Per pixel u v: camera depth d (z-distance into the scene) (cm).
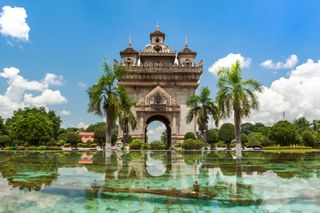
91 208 841
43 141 6806
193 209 830
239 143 2920
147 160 2525
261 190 1072
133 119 4959
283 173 1533
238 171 1633
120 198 957
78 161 2391
